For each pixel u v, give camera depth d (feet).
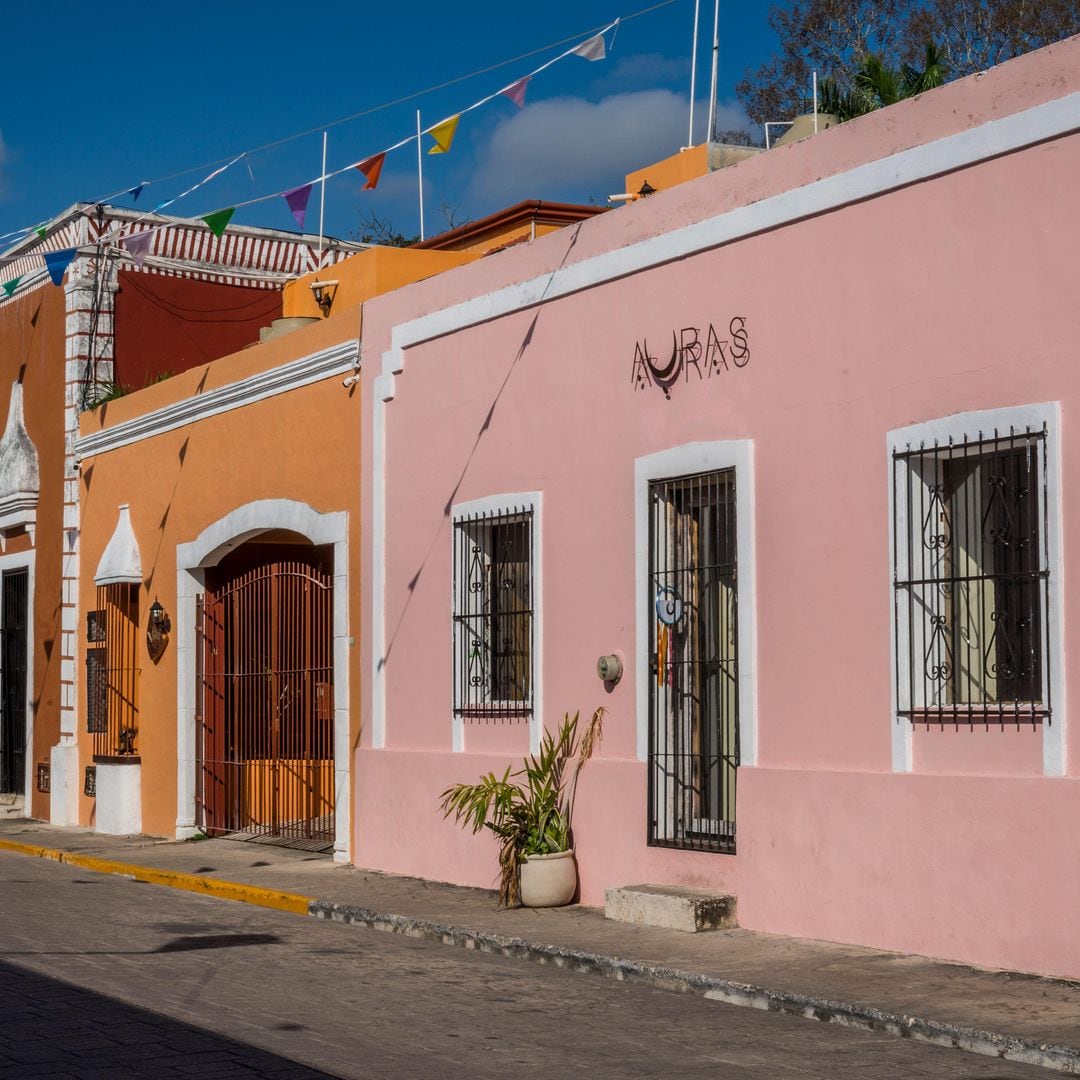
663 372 37.50
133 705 64.18
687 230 36.83
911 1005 25.89
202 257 71.82
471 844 43.42
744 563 34.96
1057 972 27.71
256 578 57.47
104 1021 25.96
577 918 36.65
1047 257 28.76
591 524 39.75
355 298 59.06
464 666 44.39
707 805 37.09
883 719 31.65
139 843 58.70
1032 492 28.99
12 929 37.14
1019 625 29.55
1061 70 28.55
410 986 29.66
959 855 29.60
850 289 32.76
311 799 54.08
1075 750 27.86
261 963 32.35
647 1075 22.29
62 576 69.67
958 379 30.32
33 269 73.51
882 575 31.81
